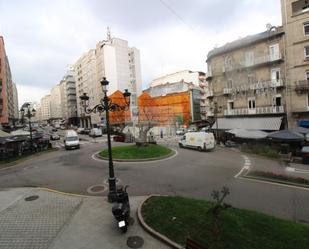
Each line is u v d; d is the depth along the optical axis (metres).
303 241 5.50
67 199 9.17
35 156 22.56
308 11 22.80
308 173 13.62
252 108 27.48
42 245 5.85
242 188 10.73
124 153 19.42
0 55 46.38
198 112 59.06
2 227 6.84
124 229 6.36
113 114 50.41
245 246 5.34
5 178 13.68
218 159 18.47
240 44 28.30
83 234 6.36
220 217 6.74
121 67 64.69
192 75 67.19
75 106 90.81
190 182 11.88
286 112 24.67
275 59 25.05
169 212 7.31
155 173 13.83
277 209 8.17
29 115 26.56
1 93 45.75
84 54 74.12
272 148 20.81
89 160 18.55
